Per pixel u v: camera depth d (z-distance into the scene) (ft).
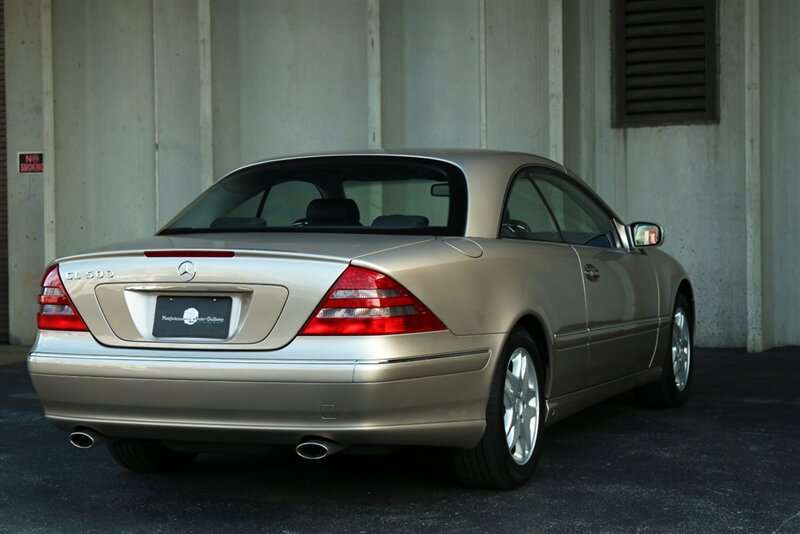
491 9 38.99
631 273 22.49
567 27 37.96
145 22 41.63
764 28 36.63
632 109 39.22
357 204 17.85
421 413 15.19
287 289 14.84
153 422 15.33
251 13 41.27
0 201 42.86
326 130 41.06
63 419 15.97
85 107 41.73
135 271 15.56
